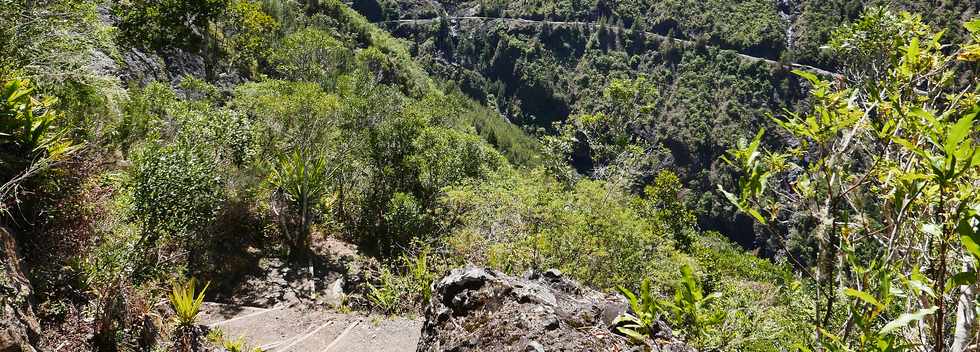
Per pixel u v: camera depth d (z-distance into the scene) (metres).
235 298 10.34
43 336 4.88
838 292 1.52
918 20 2.82
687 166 75.31
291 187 12.62
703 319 1.60
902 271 1.60
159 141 9.11
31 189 5.61
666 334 3.37
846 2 90.12
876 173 1.61
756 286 9.08
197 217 7.26
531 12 116.06
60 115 6.55
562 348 3.53
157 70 21.92
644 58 102.94
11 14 7.98
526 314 3.96
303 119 12.78
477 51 113.44
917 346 1.47
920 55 1.84
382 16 117.50
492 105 104.81
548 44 110.88
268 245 12.40
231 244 11.51
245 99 13.03
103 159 7.16
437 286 4.84
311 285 11.38
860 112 1.60
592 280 9.08
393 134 14.90
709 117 80.00
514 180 13.89
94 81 9.71
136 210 6.60
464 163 15.74
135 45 22.02
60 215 5.90
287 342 8.95
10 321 4.22
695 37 101.00
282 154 12.83
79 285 5.73
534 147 86.62
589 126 25.19
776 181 1.78
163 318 6.82
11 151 5.53
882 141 1.75
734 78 85.25
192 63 25.33
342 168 14.18
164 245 7.30
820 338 1.51
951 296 1.55
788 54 84.38
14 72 7.09
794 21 94.62
